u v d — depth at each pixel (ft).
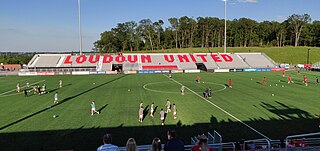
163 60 298.35
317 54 382.83
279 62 361.92
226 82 185.47
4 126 82.99
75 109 105.19
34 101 120.67
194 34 534.37
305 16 497.05
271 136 73.46
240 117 92.58
